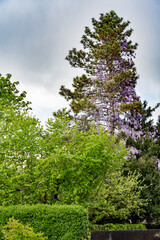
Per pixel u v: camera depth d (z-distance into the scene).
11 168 12.43
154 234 17.08
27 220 10.42
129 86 27.16
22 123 13.09
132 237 16.22
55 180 12.82
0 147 12.84
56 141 13.20
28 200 12.41
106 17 31.84
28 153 12.97
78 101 26.97
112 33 29.45
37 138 13.12
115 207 18.34
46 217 10.40
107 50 27.80
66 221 10.32
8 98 23.80
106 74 28.77
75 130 13.70
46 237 9.36
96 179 14.11
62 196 13.01
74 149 13.26
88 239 10.45
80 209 10.51
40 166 12.65
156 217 20.36
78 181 12.76
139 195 19.70
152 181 20.55
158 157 23.31
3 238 9.05
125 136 24.94
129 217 20.41
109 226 17.38
